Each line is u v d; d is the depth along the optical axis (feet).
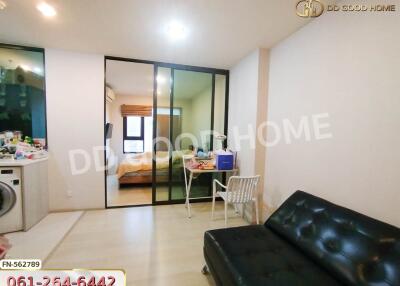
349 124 5.49
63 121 9.80
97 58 9.95
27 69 9.43
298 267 4.52
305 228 5.47
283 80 8.21
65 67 9.63
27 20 7.01
